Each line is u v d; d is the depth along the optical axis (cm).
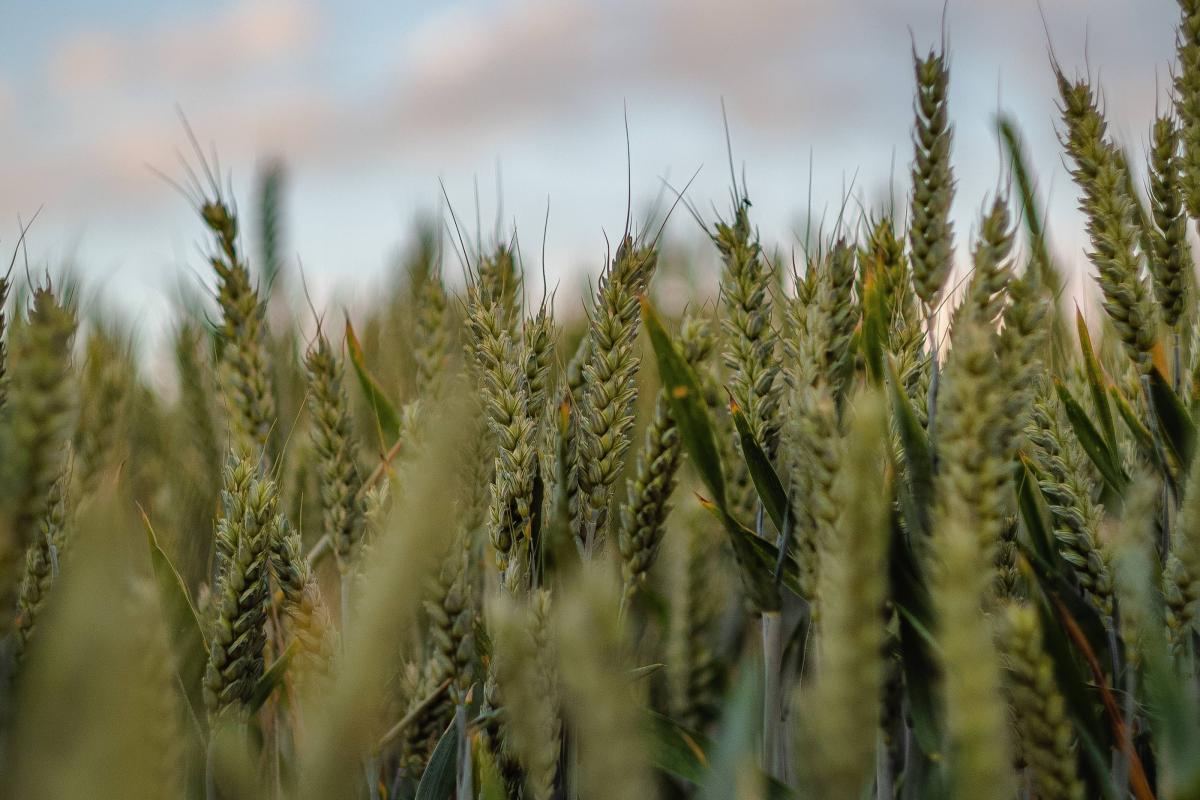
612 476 213
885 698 197
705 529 292
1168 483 210
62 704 53
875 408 91
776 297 266
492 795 183
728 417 242
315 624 179
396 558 57
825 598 130
